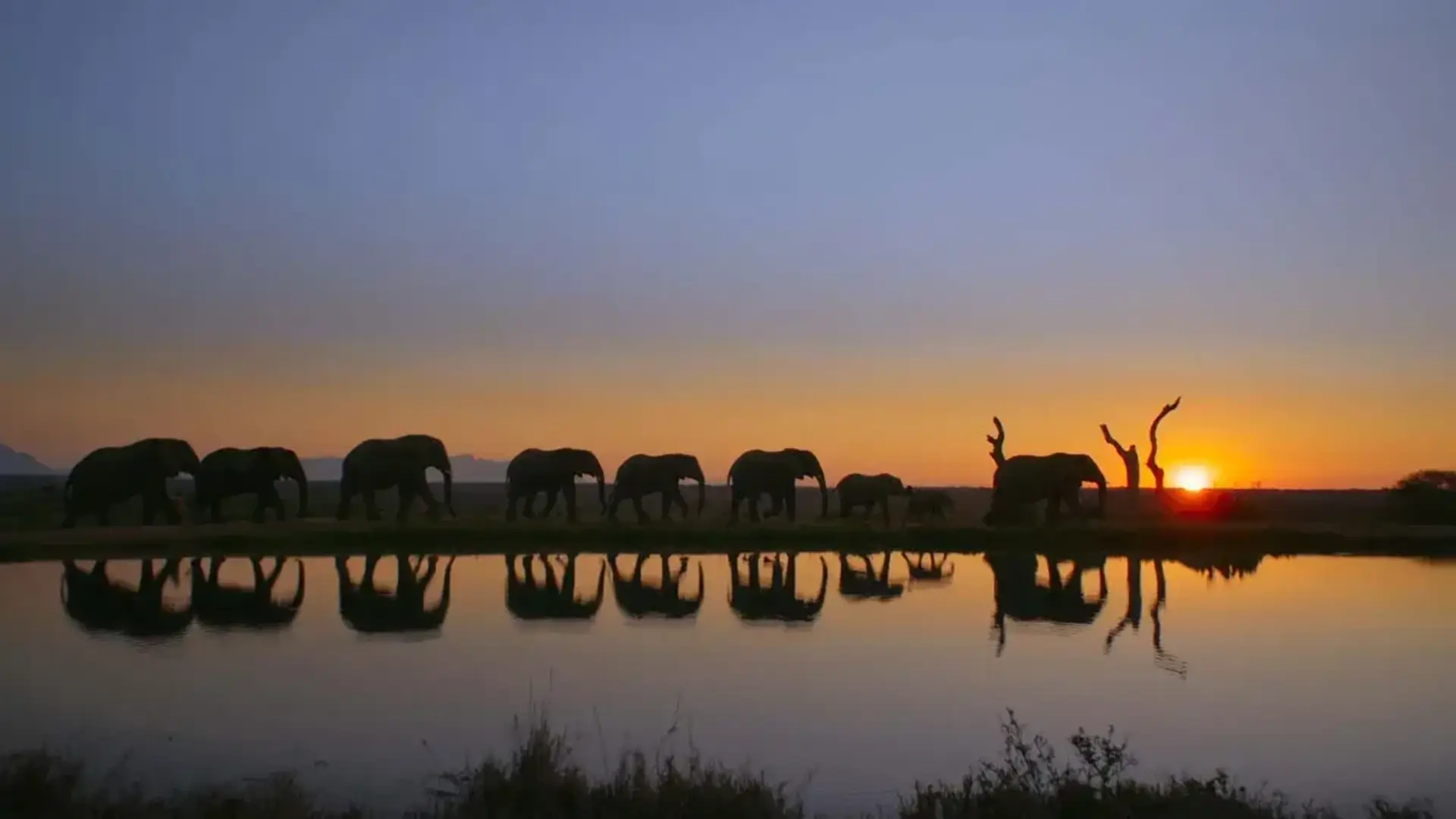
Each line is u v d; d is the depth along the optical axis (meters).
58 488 65.31
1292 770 13.59
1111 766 12.00
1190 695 17.30
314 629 22.34
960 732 15.06
